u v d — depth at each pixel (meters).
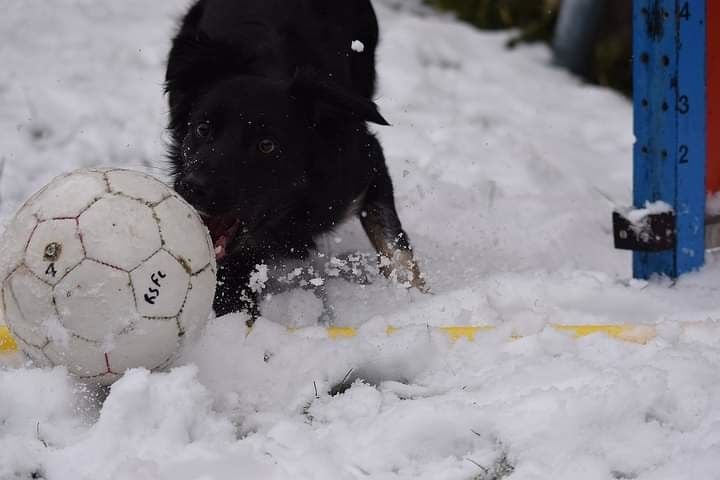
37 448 2.92
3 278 3.05
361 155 4.59
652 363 3.28
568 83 9.06
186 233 3.14
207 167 4.06
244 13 4.94
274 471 2.77
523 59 9.39
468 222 5.76
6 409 3.10
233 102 4.19
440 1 10.46
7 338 3.50
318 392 3.34
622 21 9.79
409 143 7.05
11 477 2.81
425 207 5.93
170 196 3.19
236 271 4.27
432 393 3.35
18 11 9.05
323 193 4.46
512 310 4.19
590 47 9.38
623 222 4.65
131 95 7.59
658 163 4.56
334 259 4.90
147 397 2.97
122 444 2.88
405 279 4.78
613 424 2.97
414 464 2.90
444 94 8.23
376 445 2.92
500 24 10.10
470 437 2.99
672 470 2.72
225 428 3.05
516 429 2.95
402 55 8.66
